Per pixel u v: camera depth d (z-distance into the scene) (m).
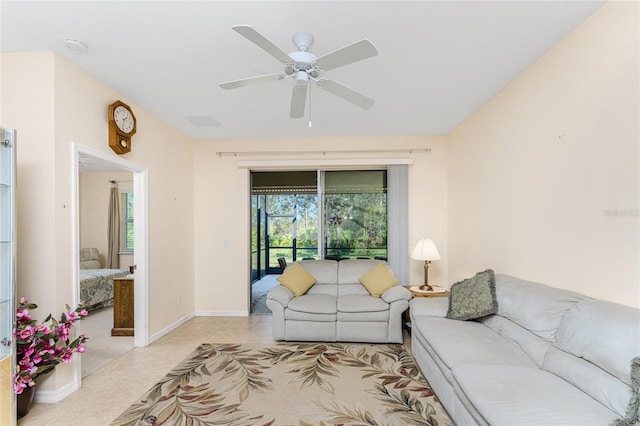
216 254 5.02
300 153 4.98
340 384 2.75
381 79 3.01
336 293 4.24
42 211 2.52
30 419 2.28
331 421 2.23
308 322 3.75
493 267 3.44
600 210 2.05
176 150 4.48
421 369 2.92
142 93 3.29
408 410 2.36
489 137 3.51
